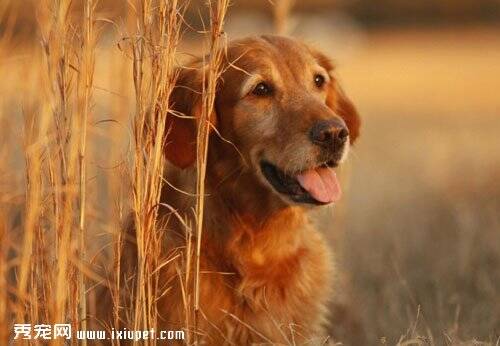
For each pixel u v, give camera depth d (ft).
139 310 22.31
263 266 25.35
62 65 21.44
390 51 179.83
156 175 22.17
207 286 24.59
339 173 35.81
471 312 31.07
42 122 21.22
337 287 33.65
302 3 191.72
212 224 25.00
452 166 56.08
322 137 24.17
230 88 25.59
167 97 22.21
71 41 21.65
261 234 25.34
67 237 20.97
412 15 219.41
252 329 24.35
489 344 25.25
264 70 25.46
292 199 24.81
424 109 96.89
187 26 24.22
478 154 61.05
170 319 24.18
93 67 21.58
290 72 25.86
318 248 27.22
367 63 160.45
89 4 21.40
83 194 21.80
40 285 22.86
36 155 20.45
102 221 30.07
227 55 25.90
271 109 25.32
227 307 24.81
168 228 25.09
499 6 218.38
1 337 19.95
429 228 41.65
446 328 28.76
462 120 86.28
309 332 26.18
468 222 39.24
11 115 27.32
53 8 21.38
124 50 23.30
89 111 22.99
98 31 22.79
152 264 23.34
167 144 25.12
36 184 20.35
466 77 129.70
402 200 48.65
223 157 25.55
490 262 35.94
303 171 24.67
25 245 20.17
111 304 25.22
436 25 216.74
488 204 43.16
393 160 62.59
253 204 25.31
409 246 39.06
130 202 23.21
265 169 25.44
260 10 121.08
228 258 25.07
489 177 50.19
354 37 181.47
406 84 124.16
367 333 31.40
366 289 35.29
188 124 25.31
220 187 25.26
